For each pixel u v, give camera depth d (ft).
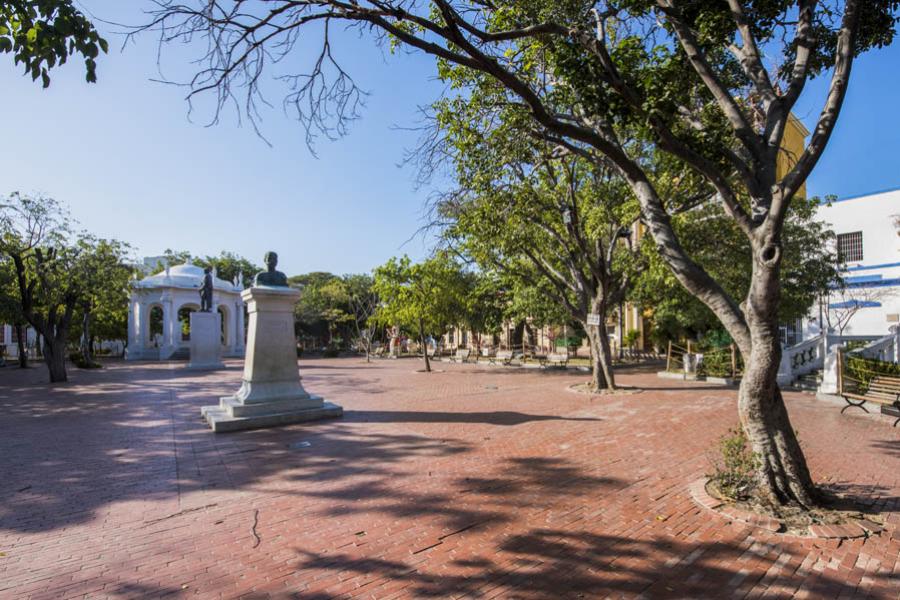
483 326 109.19
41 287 60.70
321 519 15.61
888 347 47.42
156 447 25.13
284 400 31.65
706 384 51.24
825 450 23.40
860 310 72.54
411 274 73.26
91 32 14.20
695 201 40.83
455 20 15.75
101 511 16.44
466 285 77.51
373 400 41.52
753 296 15.42
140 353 107.55
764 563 12.62
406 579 11.94
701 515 15.62
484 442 25.55
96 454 23.85
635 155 39.37
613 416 32.86
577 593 11.32
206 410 32.65
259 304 31.86
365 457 22.84
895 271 69.77
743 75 24.76
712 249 47.65
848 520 14.87
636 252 46.75
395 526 15.01
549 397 42.75
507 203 36.65
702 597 11.12
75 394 47.34
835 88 14.55
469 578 11.98
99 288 64.69
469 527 14.90
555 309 76.13
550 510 16.16
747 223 15.74
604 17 18.71
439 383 55.77
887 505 16.25
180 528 15.01
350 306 132.77
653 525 14.93
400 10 15.38
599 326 46.65
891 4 18.10
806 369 48.55
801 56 16.60
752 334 15.81
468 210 38.68
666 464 21.26
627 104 17.83
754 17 19.12
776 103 16.55
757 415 16.21
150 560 12.94
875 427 28.63
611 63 16.92
